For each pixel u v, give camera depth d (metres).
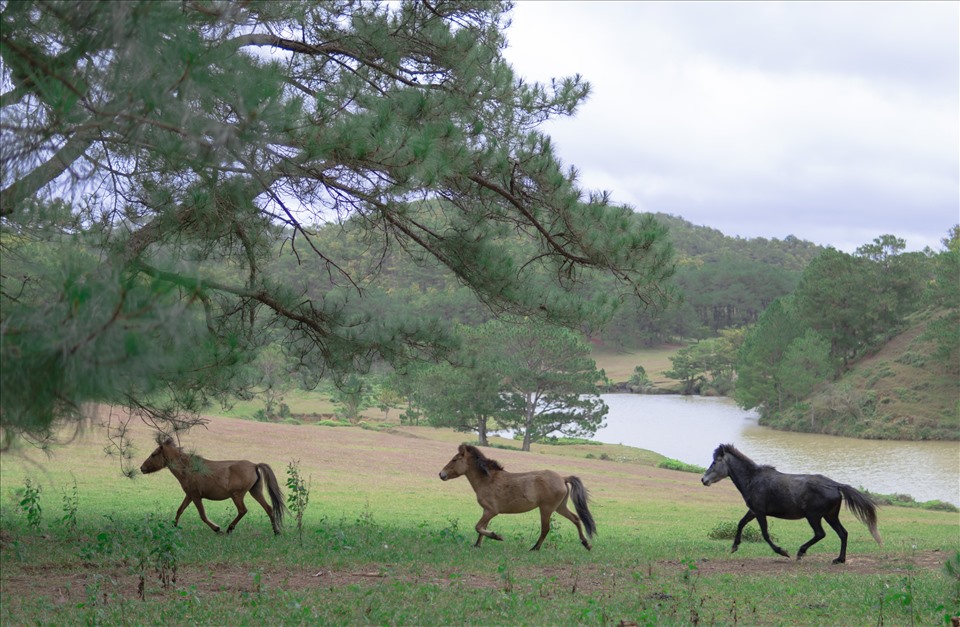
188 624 7.88
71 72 5.37
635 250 13.82
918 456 69.75
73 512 15.54
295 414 75.88
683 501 35.31
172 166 8.93
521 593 9.72
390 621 7.96
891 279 108.69
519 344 62.19
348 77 11.90
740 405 103.06
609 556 13.82
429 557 12.75
